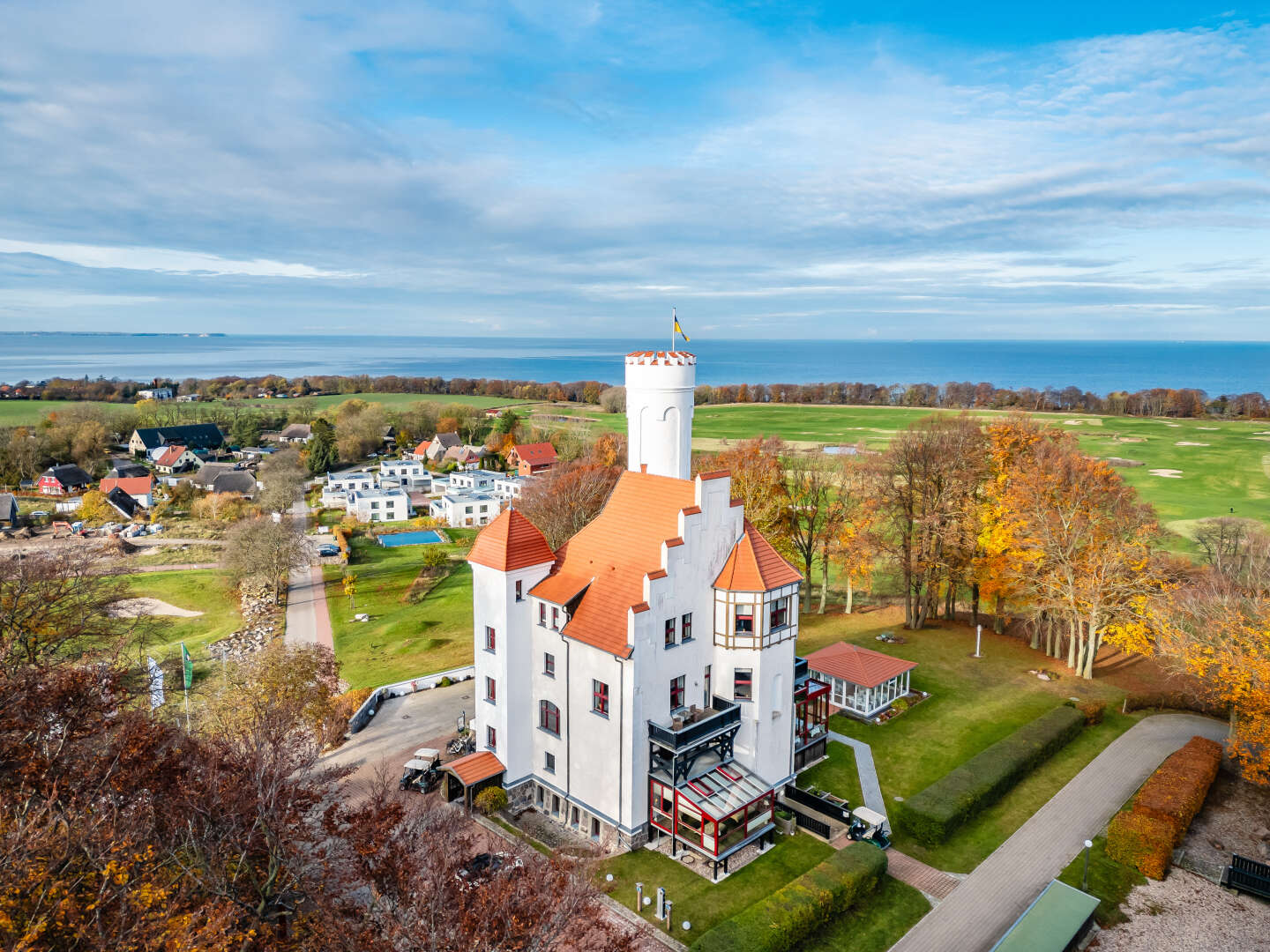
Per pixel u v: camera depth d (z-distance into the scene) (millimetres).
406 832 28922
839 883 34906
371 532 130750
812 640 72000
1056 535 64562
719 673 43156
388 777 47094
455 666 68062
